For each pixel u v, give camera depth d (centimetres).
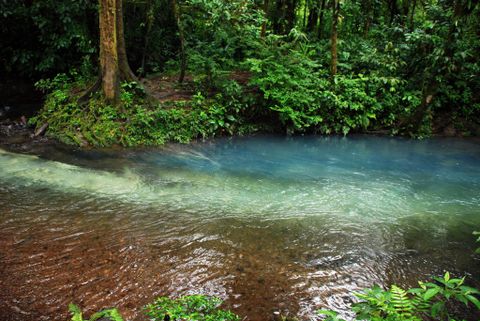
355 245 539
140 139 945
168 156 890
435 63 1160
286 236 550
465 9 1161
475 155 1055
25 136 934
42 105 1152
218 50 1234
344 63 1327
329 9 1638
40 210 576
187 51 1187
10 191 634
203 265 464
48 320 360
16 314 365
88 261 456
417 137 1223
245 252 500
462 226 616
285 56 1193
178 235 532
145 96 1055
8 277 418
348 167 906
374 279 462
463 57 1166
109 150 884
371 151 1055
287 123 1170
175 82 1220
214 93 1152
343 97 1204
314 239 548
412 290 242
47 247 480
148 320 365
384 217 636
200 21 1327
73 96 1052
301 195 712
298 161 931
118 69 1005
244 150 992
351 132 1241
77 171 747
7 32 1216
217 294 412
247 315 383
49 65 1193
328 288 437
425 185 803
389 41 1391
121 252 479
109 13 941
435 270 489
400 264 498
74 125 945
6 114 1078
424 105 1185
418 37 1252
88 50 1205
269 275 453
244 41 1243
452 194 757
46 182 682
